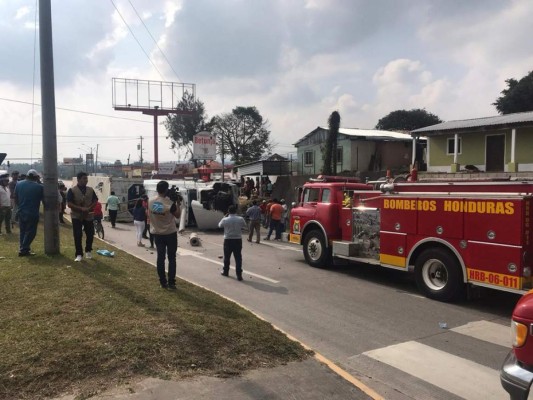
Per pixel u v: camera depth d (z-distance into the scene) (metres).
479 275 7.68
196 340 4.94
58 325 5.08
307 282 9.82
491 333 6.46
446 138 29.06
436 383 4.72
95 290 6.69
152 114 50.28
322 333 6.31
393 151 36.38
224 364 4.54
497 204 7.42
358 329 6.54
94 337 4.73
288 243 17.00
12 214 15.11
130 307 5.91
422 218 8.68
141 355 4.41
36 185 9.38
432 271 8.52
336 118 26.17
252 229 17.14
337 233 11.35
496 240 7.43
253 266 11.76
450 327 6.72
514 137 23.69
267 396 4.01
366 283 9.83
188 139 62.25
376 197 10.12
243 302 7.94
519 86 45.34
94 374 4.03
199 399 3.83
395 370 5.05
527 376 3.22
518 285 7.16
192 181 24.11
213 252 14.18
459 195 8.02
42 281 7.13
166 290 7.16
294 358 4.89
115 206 22.11
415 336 6.27
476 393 4.49
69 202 9.10
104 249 11.50
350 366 5.15
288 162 37.66
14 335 4.73
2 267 8.10
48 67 9.30
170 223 7.46
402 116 72.00
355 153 35.38
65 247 10.99
